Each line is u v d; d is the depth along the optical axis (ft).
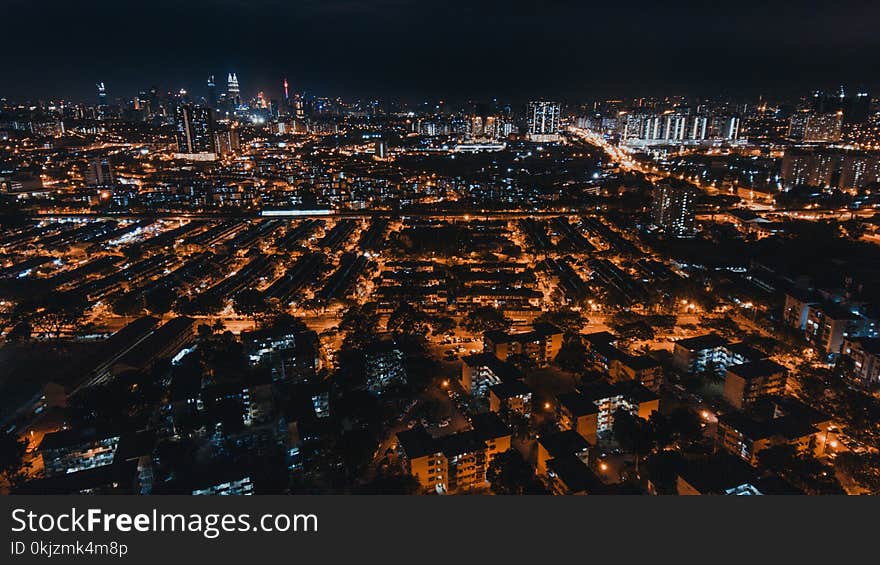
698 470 616.80
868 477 640.58
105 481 612.29
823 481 620.08
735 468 617.21
